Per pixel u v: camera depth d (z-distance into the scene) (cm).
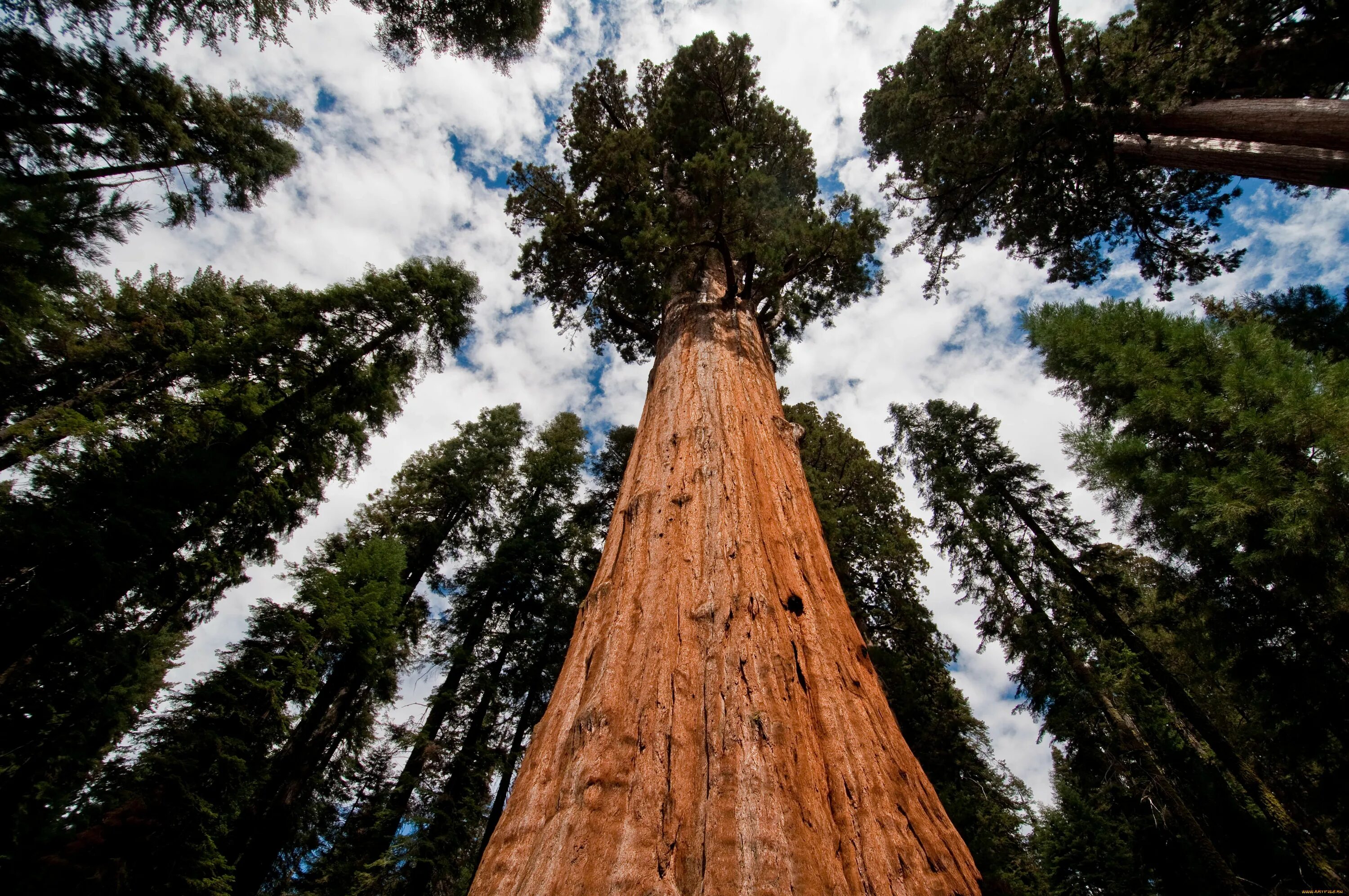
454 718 1318
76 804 755
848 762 219
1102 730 1090
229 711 909
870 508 1455
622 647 265
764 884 170
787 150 1288
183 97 1149
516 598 1551
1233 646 761
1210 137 749
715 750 213
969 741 1234
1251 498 611
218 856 796
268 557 1191
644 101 1319
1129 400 940
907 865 188
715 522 325
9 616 662
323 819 1193
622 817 194
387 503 1706
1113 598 1250
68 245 681
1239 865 938
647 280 926
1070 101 834
